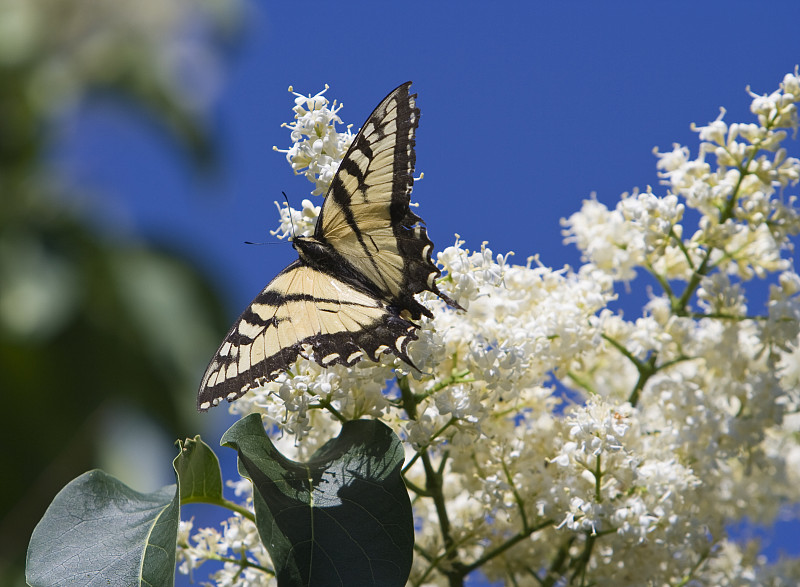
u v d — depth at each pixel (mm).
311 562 1103
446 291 1151
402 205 1149
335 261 1154
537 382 1183
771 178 1200
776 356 1208
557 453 1173
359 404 1146
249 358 1142
